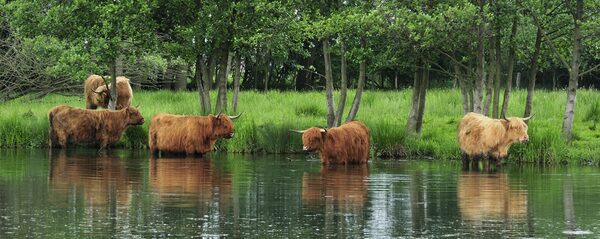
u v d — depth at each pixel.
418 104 37.03
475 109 34.19
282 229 17.20
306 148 30.19
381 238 16.41
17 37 46.53
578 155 31.97
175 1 38.34
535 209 19.83
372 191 22.67
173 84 66.62
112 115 36.84
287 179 25.39
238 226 17.48
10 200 20.66
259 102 46.91
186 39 38.69
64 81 51.31
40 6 38.56
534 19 34.03
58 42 39.16
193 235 16.61
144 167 28.80
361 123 31.50
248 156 34.12
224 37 38.50
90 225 17.53
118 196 21.42
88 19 37.91
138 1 37.06
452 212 19.31
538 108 41.31
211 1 37.62
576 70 34.28
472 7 32.09
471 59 36.75
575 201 21.11
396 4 34.12
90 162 30.50
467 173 27.70
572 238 16.48
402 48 34.09
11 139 37.94
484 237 16.53
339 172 27.66
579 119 38.84
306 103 44.44
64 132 36.72
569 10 34.75
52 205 19.94
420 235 16.69
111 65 39.59
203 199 20.98
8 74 50.66
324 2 36.84
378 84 75.06
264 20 38.03
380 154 34.03
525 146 32.09
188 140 34.19
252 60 58.41
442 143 34.62
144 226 17.44
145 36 38.22
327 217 18.56
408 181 25.11
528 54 37.28
